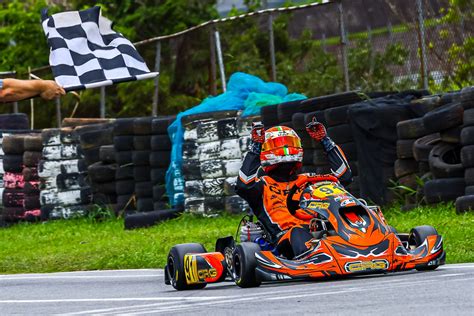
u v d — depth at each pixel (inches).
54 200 1669.5
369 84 1393.9
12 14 2504.9
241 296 598.5
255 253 651.5
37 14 2507.4
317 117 1190.9
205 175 1348.4
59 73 524.4
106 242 1203.9
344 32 1359.5
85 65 529.7
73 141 1670.8
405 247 697.0
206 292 663.1
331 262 626.5
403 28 1341.0
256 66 1712.6
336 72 1492.4
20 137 1745.8
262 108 1275.8
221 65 1608.0
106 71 528.4
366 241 633.0
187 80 1847.9
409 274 650.2
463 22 1294.3
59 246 1266.0
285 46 1721.2
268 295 586.9
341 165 734.5
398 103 1148.5
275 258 646.5
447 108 1069.1
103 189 1582.2
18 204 1753.2
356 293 549.6
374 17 1379.2
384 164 1135.6
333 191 672.4
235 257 671.8
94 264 1038.4
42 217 1686.8
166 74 1910.7
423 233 678.5
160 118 1469.0
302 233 664.4
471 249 820.0
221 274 716.7
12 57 2468.0
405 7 1332.4
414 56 1330.0
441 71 1311.5
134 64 537.3
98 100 2165.4
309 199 678.5
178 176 1396.4
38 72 1947.6
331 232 647.1
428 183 1063.6
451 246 833.5
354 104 1156.5
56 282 877.8
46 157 1674.5
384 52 1371.8
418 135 1102.4
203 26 1541.6
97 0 2458.2
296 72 1638.8
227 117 1336.1
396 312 459.2
